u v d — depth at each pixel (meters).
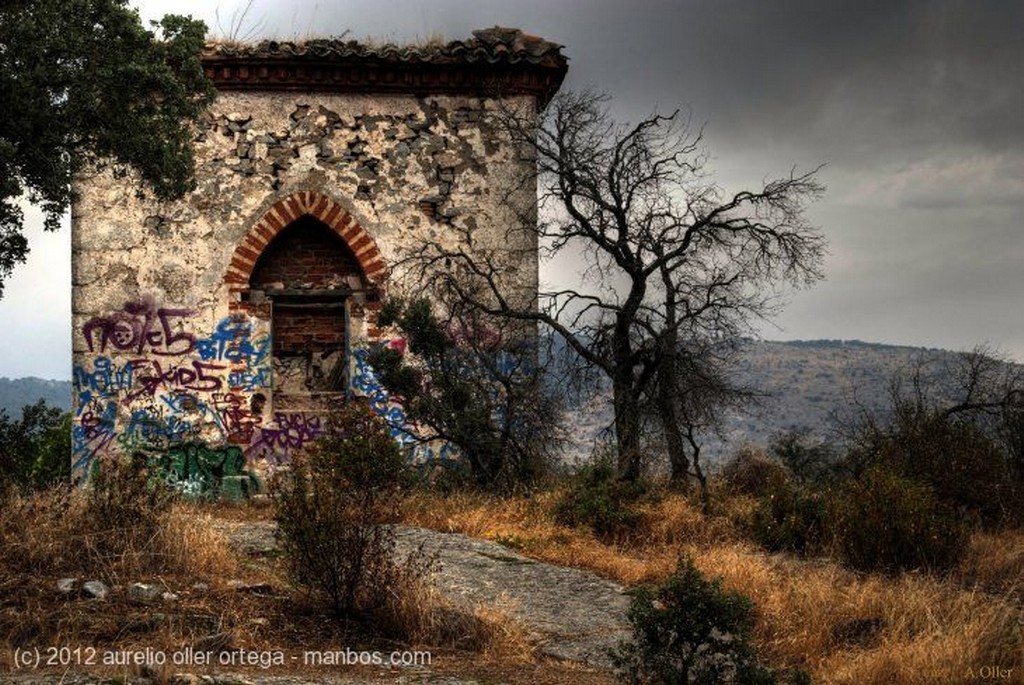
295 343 18.14
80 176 17.59
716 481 17.75
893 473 13.85
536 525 14.30
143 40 12.73
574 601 11.03
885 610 10.13
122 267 17.67
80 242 17.62
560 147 17.73
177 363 17.62
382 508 9.72
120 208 17.72
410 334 16.77
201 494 17.09
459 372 17.22
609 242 17.83
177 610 8.84
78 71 12.18
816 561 13.23
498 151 18.33
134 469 10.50
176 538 9.97
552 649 9.48
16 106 11.83
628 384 17.91
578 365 18.11
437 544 12.77
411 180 18.17
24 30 11.77
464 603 10.30
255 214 17.89
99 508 10.05
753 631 9.93
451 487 16.30
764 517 14.48
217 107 17.92
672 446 18.36
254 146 17.95
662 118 17.70
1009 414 18.55
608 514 14.41
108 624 8.45
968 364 19.67
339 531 9.30
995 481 15.49
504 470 16.66
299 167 18.00
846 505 13.59
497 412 17.34
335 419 10.20
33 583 8.98
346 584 9.35
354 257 18.05
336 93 18.11
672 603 8.19
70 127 12.32
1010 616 9.84
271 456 17.61
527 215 18.20
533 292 18.16
